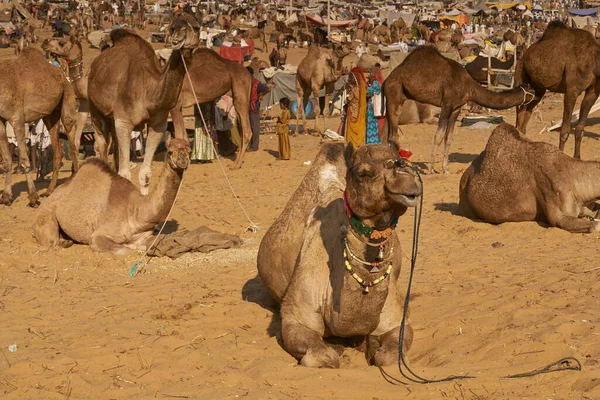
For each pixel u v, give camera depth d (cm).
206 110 1791
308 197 621
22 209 1295
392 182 436
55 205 967
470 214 1091
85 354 571
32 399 489
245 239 1010
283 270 625
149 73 1195
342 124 2200
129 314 681
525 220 1023
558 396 466
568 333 568
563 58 1501
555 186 976
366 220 464
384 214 458
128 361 557
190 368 544
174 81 1164
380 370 515
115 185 956
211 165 1773
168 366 545
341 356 570
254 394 474
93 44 4828
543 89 1566
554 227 977
